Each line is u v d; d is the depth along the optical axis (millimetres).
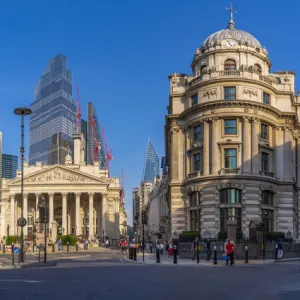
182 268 40625
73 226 151875
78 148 162000
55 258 61875
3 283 26297
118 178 156750
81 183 138750
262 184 71750
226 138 71688
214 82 72938
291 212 75562
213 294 22297
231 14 85875
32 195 143750
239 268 40500
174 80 80438
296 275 32562
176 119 78438
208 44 79625
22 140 48281
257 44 80625
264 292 23125
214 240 59719
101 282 27188
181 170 77250
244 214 69625
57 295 21562
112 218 154000
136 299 20562
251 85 72875
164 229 106875
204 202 71375
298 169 83938
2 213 150875
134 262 50406
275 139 76688
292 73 82812
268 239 66938
